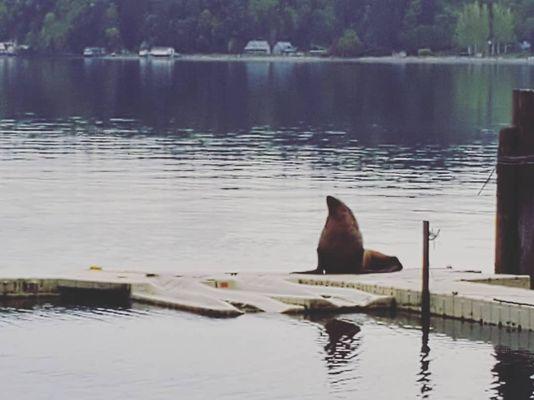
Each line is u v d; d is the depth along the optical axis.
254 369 35.59
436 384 34.75
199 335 38.25
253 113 117.94
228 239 51.88
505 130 43.25
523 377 35.28
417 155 81.56
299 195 62.75
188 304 40.69
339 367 35.84
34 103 129.75
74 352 36.72
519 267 43.41
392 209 58.78
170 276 42.78
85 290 42.22
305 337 38.22
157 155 79.44
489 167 75.06
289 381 34.81
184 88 161.38
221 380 34.81
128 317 40.00
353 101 136.88
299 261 48.22
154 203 60.03
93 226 54.16
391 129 102.38
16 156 77.88
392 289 41.03
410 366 35.97
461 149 85.88
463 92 153.75
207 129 99.88
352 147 86.38
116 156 78.50
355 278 42.72
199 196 62.19
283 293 41.44
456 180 68.75
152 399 33.47
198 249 50.00
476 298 39.53
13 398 33.38
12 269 46.19
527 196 43.16
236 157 78.81
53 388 34.06
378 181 68.00
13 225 54.19
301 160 77.69
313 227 54.44
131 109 122.12
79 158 77.19
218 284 42.25
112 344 37.47
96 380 34.66
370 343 37.75
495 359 36.53
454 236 53.00
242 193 63.25
